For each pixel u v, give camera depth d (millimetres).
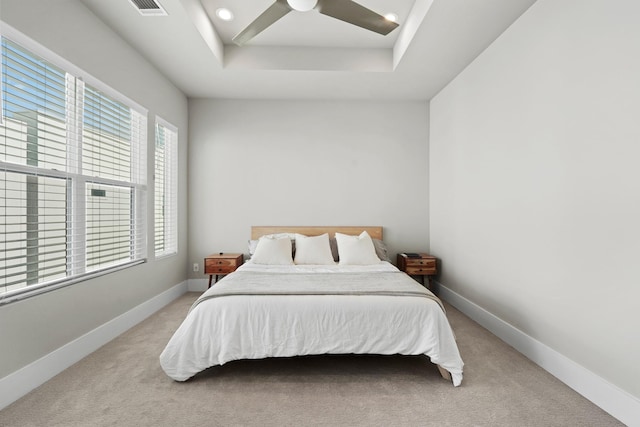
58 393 1859
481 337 2768
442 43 2867
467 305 3322
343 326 2074
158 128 3604
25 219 1939
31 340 1896
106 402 1782
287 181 4277
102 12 2410
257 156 4258
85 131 2430
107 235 2721
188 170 4219
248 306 2086
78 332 2273
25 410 1695
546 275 2213
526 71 2404
